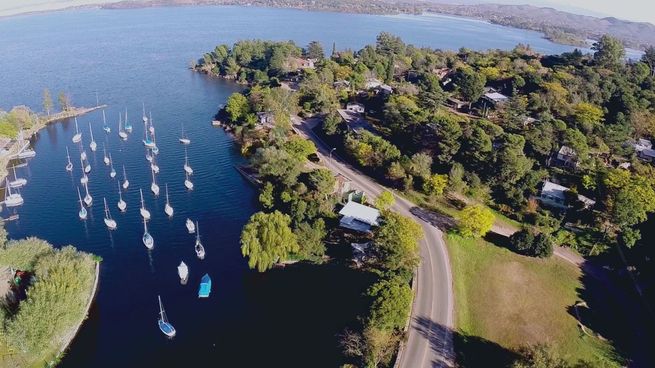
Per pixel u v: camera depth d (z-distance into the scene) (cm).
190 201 16075
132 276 12231
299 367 9594
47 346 9325
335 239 13400
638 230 12850
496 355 9656
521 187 15050
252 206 15900
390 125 19100
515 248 13088
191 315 11031
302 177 15775
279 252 12312
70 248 11488
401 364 9106
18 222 14562
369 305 9819
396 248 11419
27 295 9694
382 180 16738
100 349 9956
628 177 14212
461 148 16200
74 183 17150
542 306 11175
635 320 10912
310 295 11694
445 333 10025
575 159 16088
